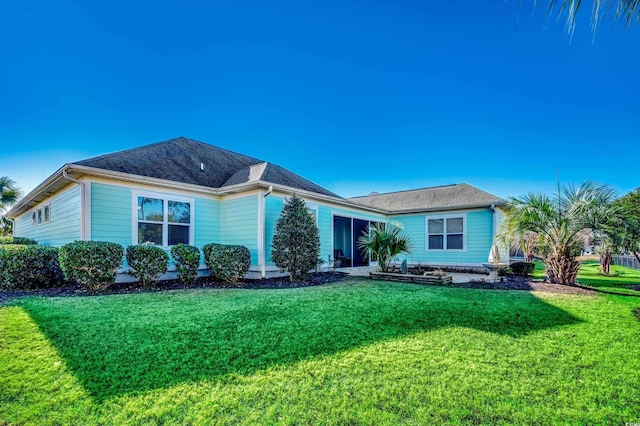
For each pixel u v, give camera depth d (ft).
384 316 16.52
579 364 10.69
